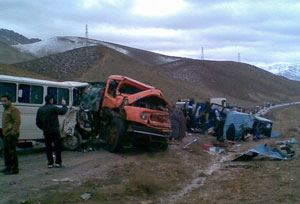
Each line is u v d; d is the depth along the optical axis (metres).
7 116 7.92
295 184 7.82
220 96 84.38
